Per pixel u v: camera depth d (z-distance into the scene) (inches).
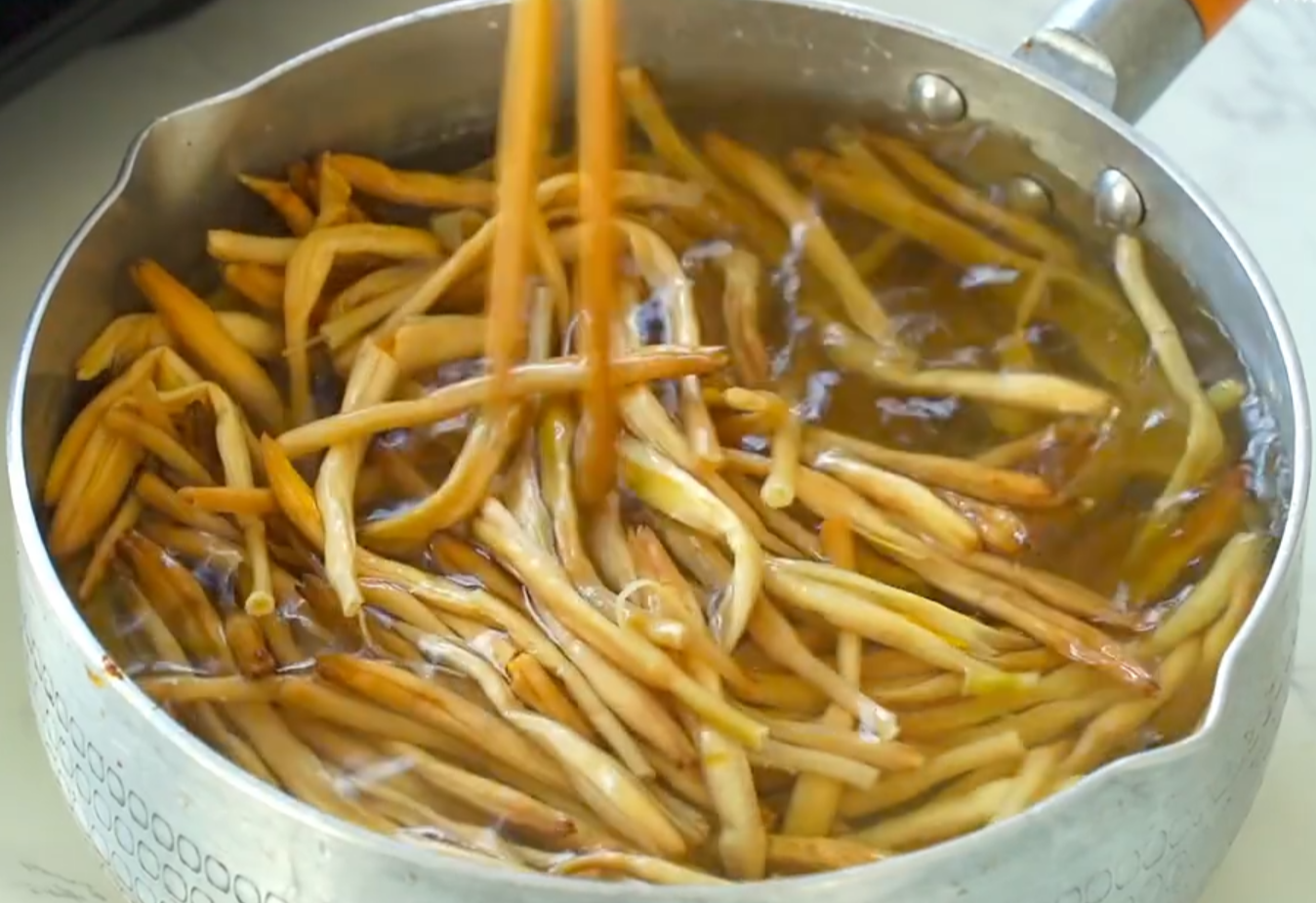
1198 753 11.4
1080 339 15.5
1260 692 12.1
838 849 12.4
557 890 10.4
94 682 11.6
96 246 14.2
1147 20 15.4
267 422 14.6
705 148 16.6
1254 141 20.5
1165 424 15.0
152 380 14.3
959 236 16.1
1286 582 12.3
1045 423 15.0
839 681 13.2
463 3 15.6
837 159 16.5
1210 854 12.5
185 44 19.8
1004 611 13.8
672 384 14.6
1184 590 14.0
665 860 12.1
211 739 12.6
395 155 16.2
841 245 16.1
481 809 12.5
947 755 13.1
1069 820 11.0
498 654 13.0
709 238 16.1
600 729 12.9
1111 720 13.2
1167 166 15.1
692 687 12.9
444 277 15.2
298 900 11.1
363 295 15.3
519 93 13.4
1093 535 14.3
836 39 16.0
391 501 14.0
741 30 16.2
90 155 18.8
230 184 15.4
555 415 14.2
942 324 15.6
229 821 11.1
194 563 13.6
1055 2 21.8
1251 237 19.5
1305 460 13.2
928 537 14.1
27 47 17.1
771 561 13.7
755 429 14.5
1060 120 15.6
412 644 13.2
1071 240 16.1
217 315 14.8
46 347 13.6
